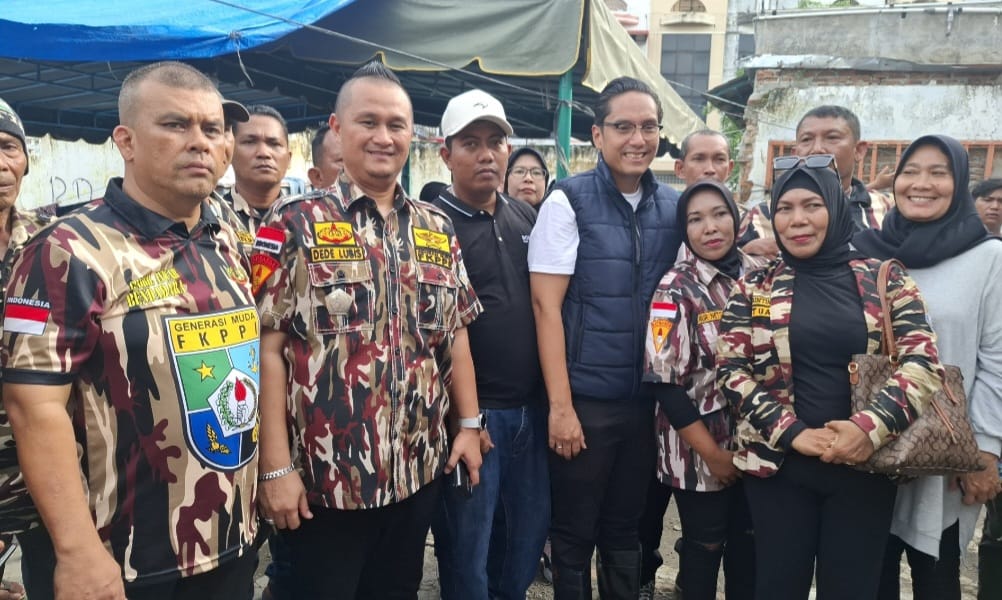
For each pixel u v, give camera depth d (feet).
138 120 5.23
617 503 8.87
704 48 63.41
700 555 8.47
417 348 6.82
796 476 7.09
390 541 7.15
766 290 7.54
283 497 6.20
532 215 9.48
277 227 6.44
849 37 28.37
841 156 10.37
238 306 5.71
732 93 33.50
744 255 8.89
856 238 8.80
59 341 4.76
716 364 7.74
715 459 7.99
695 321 8.25
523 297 8.59
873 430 6.62
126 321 5.03
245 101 27.94
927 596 8.10
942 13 27.22
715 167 11.02
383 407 6.51
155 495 5.15
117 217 5.28
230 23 16.71
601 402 8.47
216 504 5.41
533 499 8.67
